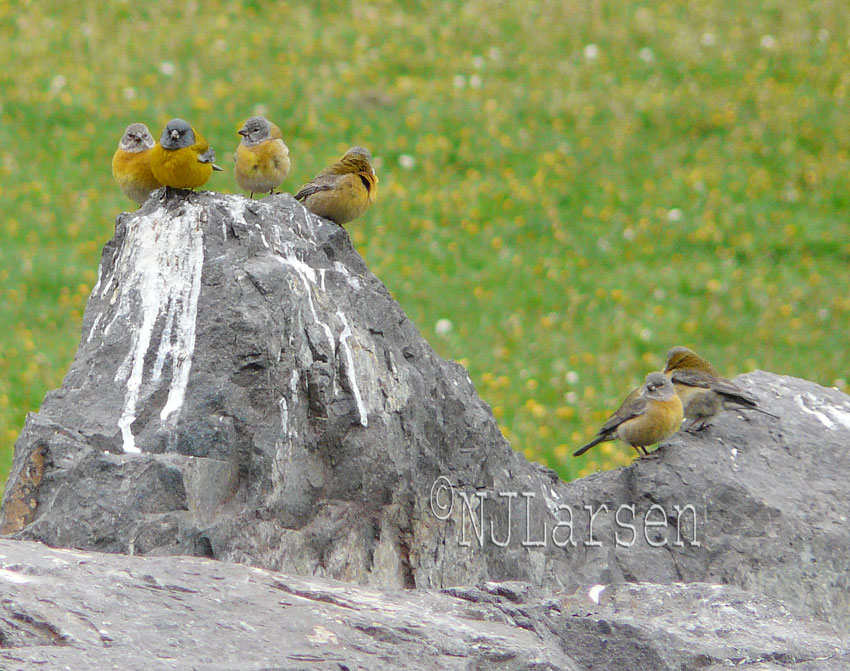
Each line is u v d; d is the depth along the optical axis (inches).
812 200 1232.2
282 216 454.6
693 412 547.5
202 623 309.6
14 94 1346.0
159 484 377.4
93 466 377.1
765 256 1141.7
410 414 431.8
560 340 976.3
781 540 485.1
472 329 991.0
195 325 414.3
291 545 395.5
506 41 1551.4
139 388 406.0
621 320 1016.2
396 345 451.2
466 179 1252.5
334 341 424.2
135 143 528.4
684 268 1112.2
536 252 1136.2
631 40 1553.9
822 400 567.2
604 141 1326.3
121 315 423.2
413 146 1295.5
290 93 1375.5
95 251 1098.1
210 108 1327.5
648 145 1326.3
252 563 383.6
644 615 382.3
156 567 337.4
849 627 478.6
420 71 1462.8
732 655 354.9
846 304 1047.0
